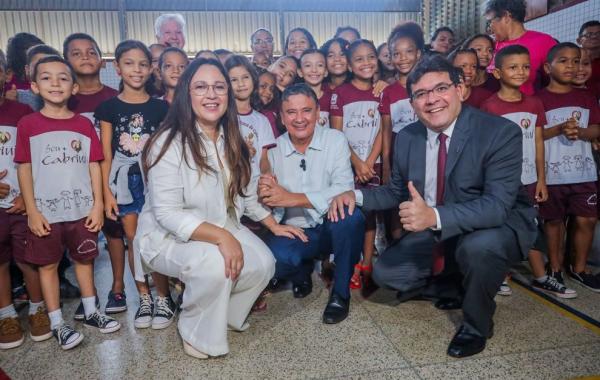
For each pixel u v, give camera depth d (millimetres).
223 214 1975
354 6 9141
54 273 2057
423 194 2100
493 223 1795
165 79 2615
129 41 2328
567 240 2721
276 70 3219
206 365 1790
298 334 2016
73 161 2070
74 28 8492
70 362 1854
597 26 2893
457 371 1686
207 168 1874
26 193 1982
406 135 2166
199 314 1833
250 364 1784
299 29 3836
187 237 1831
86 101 2561
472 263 1782
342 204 2139
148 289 2258
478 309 1817
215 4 8844
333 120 2936
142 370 1772
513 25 3100
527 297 2338
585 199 2508
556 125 2480
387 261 2160
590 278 2488
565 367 1680
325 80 3336
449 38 3902
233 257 1778
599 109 2602
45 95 2008
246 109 2602
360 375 1682
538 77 2996
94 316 2145
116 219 2273
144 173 1921
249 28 9070
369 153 2889
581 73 2648
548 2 4598
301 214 2375
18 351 1965
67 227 2086
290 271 2314
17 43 2840
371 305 2297
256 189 2166
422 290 2275
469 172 1910
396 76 3549
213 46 9031
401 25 2855
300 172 2387
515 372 1662
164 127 1890
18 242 2133
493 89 2967
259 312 2254
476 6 6809
